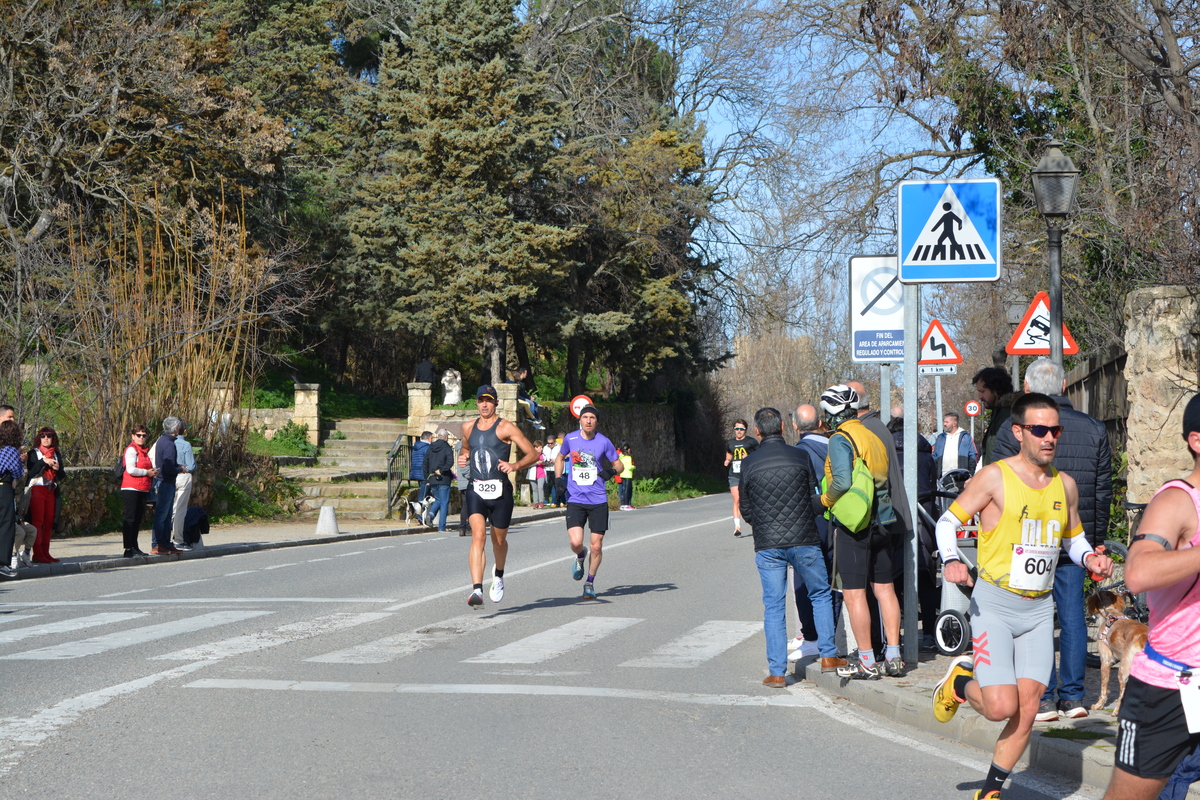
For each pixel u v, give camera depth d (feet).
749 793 18.22
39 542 53.06
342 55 161.68
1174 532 12.71
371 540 75.10
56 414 77.20
